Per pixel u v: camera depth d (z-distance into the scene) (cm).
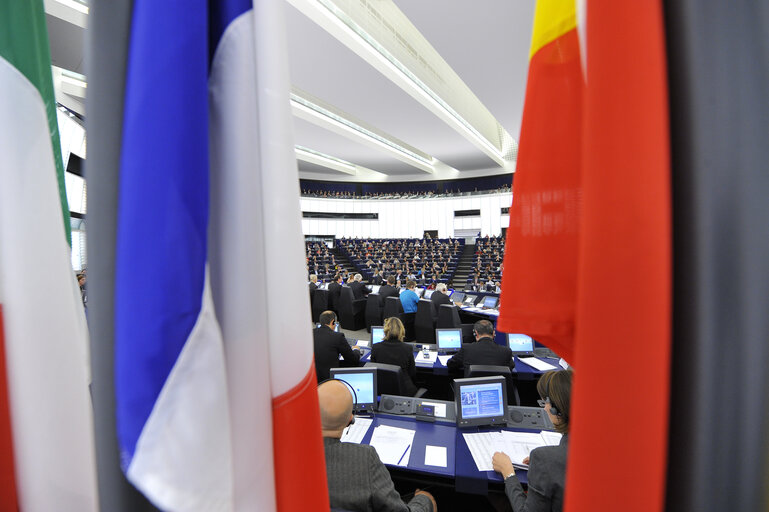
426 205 2011
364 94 883
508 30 599
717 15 31
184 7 42
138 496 42
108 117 41
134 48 41
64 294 57
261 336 50
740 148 30
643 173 34
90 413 58
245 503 47
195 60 42
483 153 1519
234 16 48
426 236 1908
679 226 33
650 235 33
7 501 52
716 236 31
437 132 1203
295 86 919
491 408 222
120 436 39
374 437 212
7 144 53
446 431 218
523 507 144
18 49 54
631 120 34
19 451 52
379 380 282
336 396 148
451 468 184
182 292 40
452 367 336
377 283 1067
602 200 35
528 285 52
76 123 797
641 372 33
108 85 41
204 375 42
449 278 1364
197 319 42
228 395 47
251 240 49
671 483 33
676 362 33
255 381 49
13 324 52
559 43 51
